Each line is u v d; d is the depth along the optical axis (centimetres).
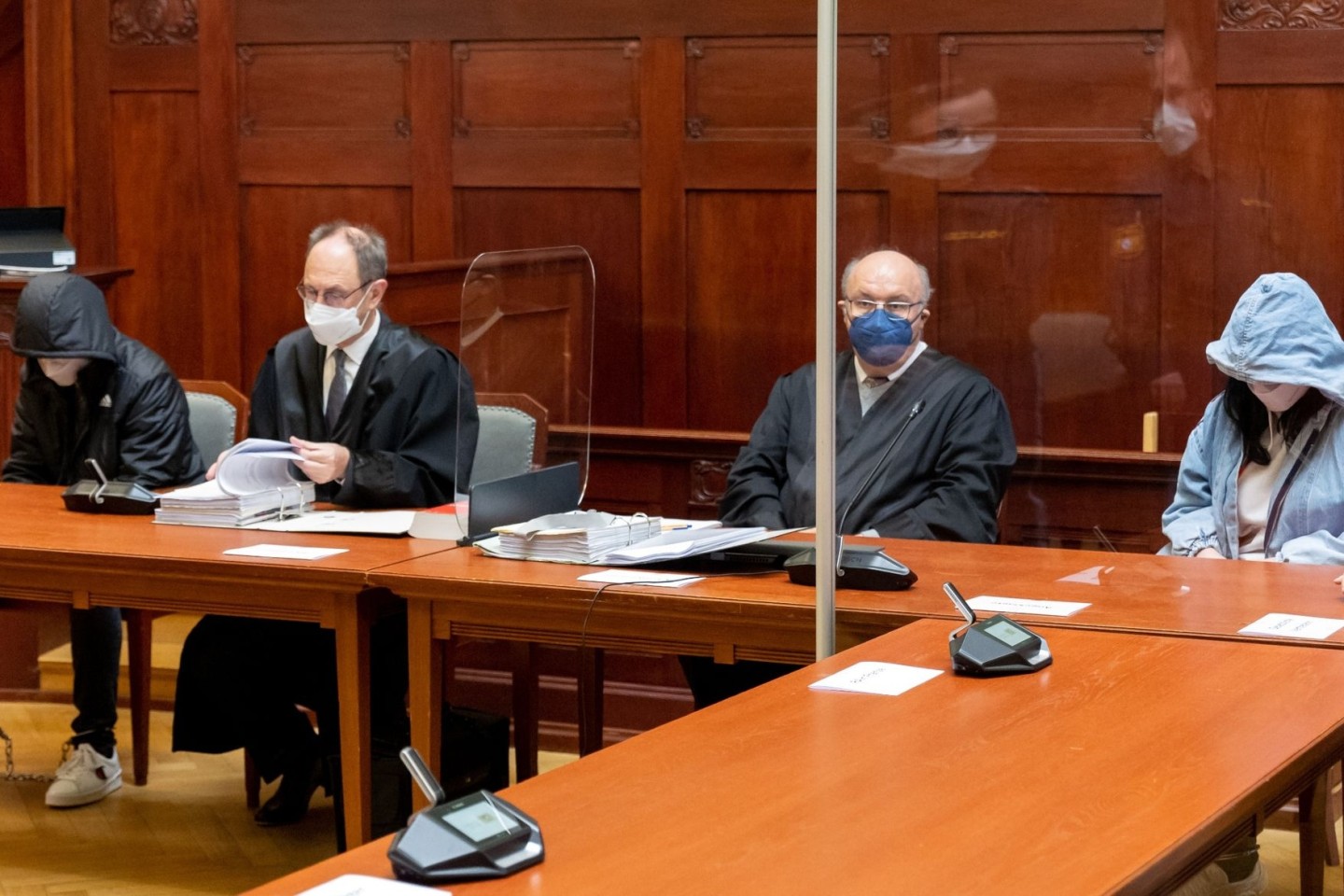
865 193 388
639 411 427
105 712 365
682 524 290
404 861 127
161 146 465
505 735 308
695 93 415
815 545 256
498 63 432
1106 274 352
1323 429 261
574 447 308
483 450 307
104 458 359
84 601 280
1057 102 362
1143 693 185
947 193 372
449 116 437
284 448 311
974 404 298
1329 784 252
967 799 147
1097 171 354
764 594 242
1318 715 175
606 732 399
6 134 497
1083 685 189
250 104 456
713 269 418
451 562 268
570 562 267
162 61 462
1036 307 355
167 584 276
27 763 392
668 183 419
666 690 395
